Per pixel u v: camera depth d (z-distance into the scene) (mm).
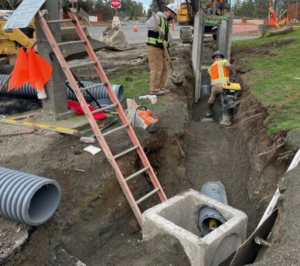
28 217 3502
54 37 5473
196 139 7551
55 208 3805
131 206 4848
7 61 10820
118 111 5469
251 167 6012
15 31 9328
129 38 22375
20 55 5383
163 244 4156
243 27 30047
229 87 7922
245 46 13984
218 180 6309
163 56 7754
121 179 4812
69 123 5707
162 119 6703
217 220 4750
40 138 5406
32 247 3711
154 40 7410
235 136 7414
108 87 5535
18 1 26719
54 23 5383
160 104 7379
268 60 10500
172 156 6344
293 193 3895
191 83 10445
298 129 5203
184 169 6449
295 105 6238
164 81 8008
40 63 5359
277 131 5363
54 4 5391
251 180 5855
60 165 4715
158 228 4266
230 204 5809
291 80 8008
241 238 4316
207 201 4680
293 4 27906
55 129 5449
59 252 4039
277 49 12242
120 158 5223
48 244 3939
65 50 5926
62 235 4211
